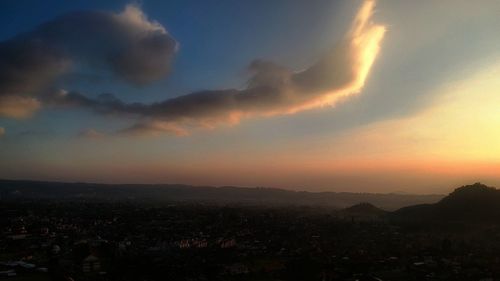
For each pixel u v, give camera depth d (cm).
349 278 14488
